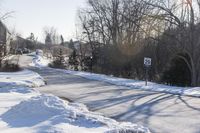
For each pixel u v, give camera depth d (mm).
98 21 67125
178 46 38844
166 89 27703
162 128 12375
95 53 68188
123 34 55594
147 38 45031
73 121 11531
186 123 13344
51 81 36312
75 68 76875
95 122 11398
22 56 111625
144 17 38000
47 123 11367
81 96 22297
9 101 17797
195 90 27016
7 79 32219
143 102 19562
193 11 36219
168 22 38781
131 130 10539
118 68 54781
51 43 151250
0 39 74125
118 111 16172
